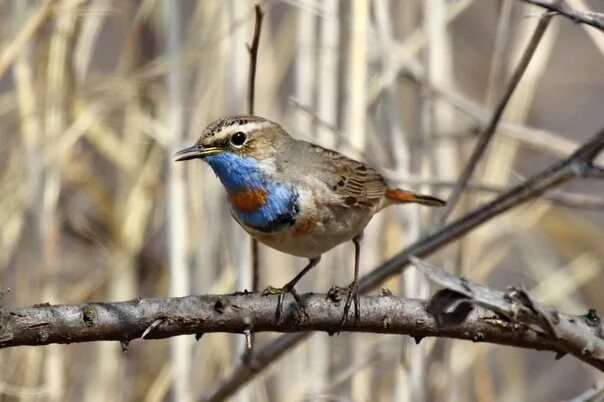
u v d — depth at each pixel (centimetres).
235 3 1146
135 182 1295
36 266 1164
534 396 1446
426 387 1108
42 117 1161
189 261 1188
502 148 1243
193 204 1192
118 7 1335
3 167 1248
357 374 1123
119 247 1302
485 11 1570
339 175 930
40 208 1161
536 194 923
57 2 1077
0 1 1198
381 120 1243
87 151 1352
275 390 1199
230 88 1155
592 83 1606
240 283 1116
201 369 1184
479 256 1316
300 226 909
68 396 1220
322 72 1137
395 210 1159
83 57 1205
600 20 779
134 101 1265
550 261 1414
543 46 1247
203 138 921
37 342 714
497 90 1241
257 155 907
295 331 795
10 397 1169
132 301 742
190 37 1229
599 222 1555
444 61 1243
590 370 1440
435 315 783
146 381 1273
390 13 1267
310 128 1188
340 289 834
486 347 1261
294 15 1272
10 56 1055
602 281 1406
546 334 732
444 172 1219
